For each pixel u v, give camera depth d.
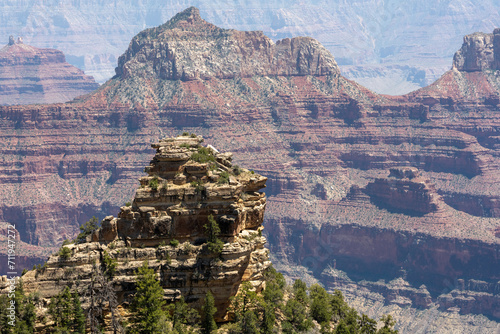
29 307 121.00
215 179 127.94
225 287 126.25
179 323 122.69
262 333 127.44
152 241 125.94
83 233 128.88
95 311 122.56
